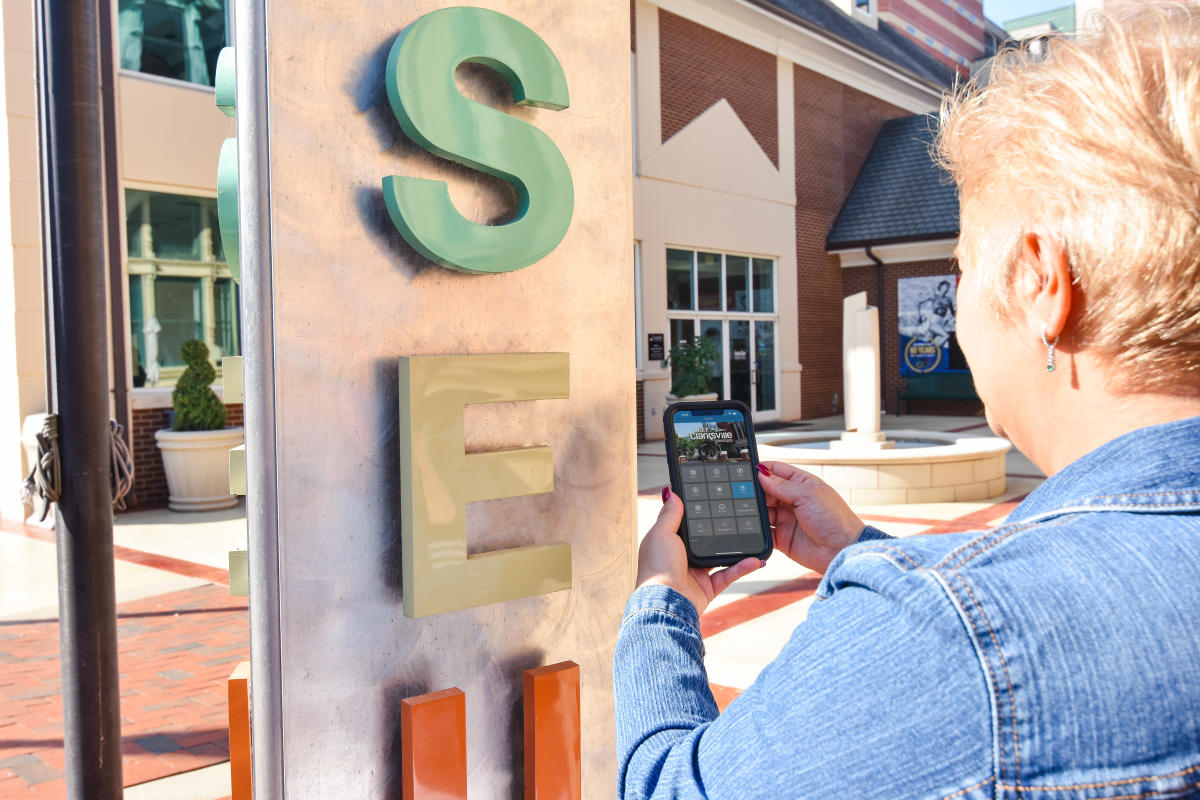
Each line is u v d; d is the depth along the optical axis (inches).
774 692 23.7
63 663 81.0
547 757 47.7
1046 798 20.0
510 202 47.9
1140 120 22.7
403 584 44.1
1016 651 20.6
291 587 41.6
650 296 620.7
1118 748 20.0
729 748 23.9
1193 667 20.3
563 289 50.1
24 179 340.8
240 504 386.6
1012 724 20.2
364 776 43.9
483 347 46.9
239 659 188.5
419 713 43.4
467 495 44.8
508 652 48.9
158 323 386.3
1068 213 23.7
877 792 21.0
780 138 743.1
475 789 48.0
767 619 205.0
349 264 42.5
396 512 44.3
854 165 841.5
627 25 52.9
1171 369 23.1
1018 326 25.9
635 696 29.4
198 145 389.4
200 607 227.6
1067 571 21.7
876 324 404.8
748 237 706.8
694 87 657.6
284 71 40.4
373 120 42.9
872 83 850.1
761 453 364.5
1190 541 21.8
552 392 48.0
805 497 46.1
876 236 784.3
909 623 22.0
